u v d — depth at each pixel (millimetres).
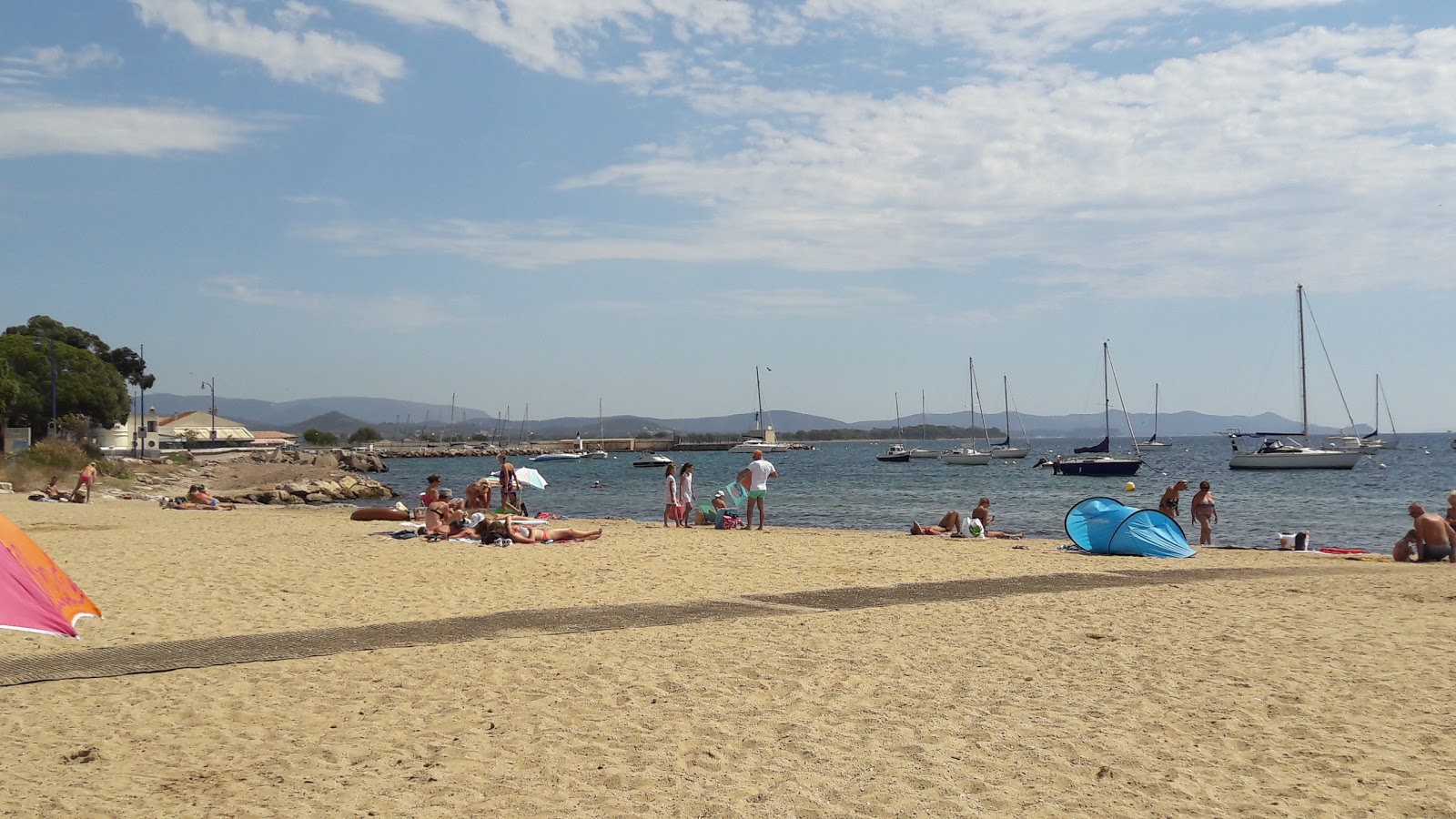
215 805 5637
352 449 163250
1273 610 11945
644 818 5453
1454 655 9297
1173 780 6066
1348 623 11000
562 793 5836
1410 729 7043
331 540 20375
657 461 115750
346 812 5539
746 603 12289
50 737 6918
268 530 23078
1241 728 7086
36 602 7176
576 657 9312
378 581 14227
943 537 23453
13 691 8133
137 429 109438
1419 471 71562
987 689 8156
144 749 6672
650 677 8562
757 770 6230
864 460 136250
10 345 86750
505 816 5477
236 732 7066
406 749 6652
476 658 9281
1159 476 70438
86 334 111750
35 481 44938
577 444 160250
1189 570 16031
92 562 16203
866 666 8945
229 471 78625
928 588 13680
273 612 11602
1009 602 12445
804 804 5656
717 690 8125
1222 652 9539
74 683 8352
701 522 26688
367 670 8828
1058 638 10203
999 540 22875
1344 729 7055
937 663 9055
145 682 8391
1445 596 12992
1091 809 5602
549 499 51531
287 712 7562
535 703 7777
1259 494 48812
